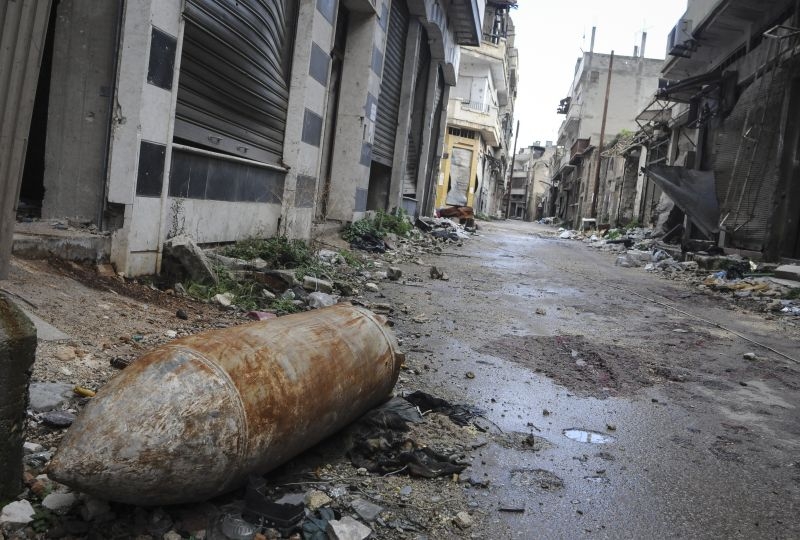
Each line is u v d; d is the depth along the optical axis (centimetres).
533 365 530
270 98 866
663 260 1608
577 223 4575
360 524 247
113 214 538
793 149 1381
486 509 281
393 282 906
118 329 414
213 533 225
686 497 310
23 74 256
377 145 1599
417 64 1855
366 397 322
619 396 466
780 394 501
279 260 797
